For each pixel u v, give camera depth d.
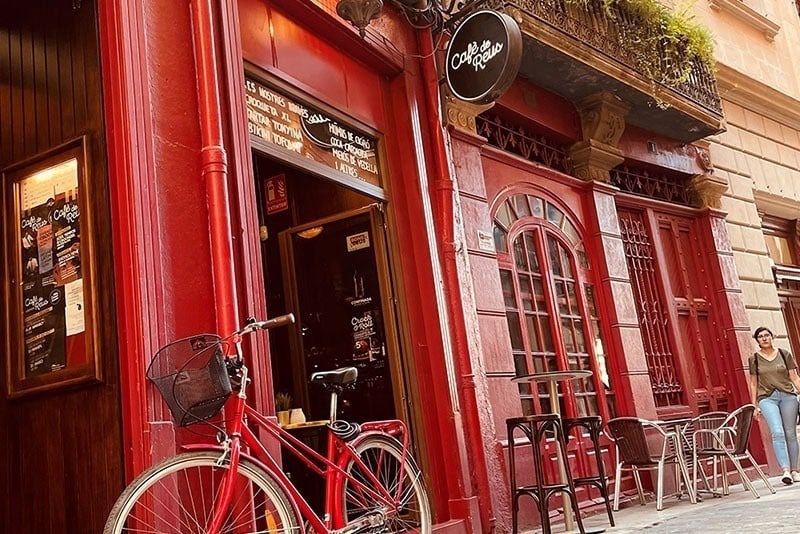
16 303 4.36
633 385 8.62
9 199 4.49
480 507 6.13
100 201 4.13
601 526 6.37
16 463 4.18
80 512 3.90
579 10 8.51
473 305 6.73
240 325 4.29
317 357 6.66
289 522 3.54
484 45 6.37
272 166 7.18
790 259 13.14
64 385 4.02
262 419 3.79
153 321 3.89
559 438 5.79
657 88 9.31
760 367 8.79
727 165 11.73
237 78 4.73
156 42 4.38
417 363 6.17
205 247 4.29
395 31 6.70
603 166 9.32
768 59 13.55
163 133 4.26
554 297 8.12
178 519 3.64
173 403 3.29
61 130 4.39
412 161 6.51
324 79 5.88
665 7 9.82
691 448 8.45
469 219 7.06
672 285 10.11
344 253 6.64
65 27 4.48
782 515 5.68
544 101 8.78
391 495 4.35
